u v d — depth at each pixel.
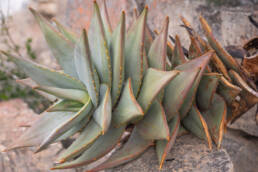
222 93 1.34
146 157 1.33
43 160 1.73
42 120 1.28
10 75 3.21
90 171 1.23
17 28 4.20
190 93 1.25
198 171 1.26
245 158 1.43
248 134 1.51
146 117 1.24
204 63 1.22
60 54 1.25
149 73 1.22
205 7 1.86
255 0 2.07
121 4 2.04
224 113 1.31
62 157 1.16
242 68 1.31
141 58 1.20
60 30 1.33
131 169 1.30
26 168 1.69
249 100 1.32
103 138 1.25
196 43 1.31
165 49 1.23
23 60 1.20
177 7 1.88
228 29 1.75
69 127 1.17
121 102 1.21
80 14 2.38
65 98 1.20
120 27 1.13
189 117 1.33
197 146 1.34
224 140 1.46
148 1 1.99
